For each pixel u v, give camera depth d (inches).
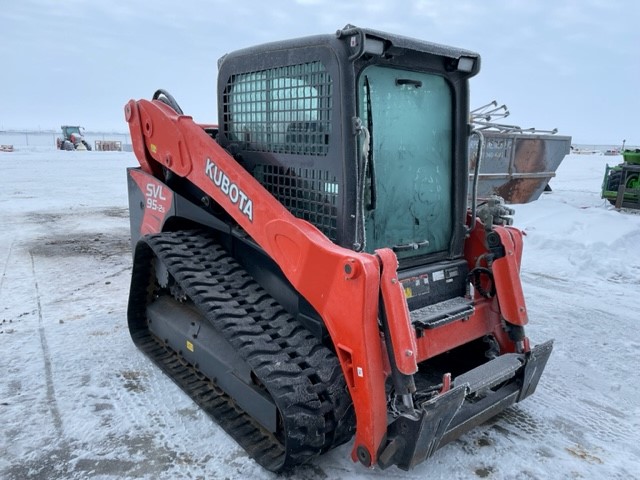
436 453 107.9
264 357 96.4
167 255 123.4
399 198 108.2
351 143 93.7
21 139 3309.5
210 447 108.4
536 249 288.0
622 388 138.3
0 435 111.8
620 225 313.9
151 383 134.9
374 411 87.8
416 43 98.0
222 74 122.4
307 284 94.7
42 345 157.3
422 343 102.0
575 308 198.7
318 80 97.0
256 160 116.6
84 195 516.4
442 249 120.0
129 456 105.3
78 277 231.5
